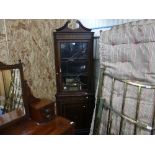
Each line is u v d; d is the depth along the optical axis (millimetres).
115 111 1704
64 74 2242
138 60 1521
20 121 1577
